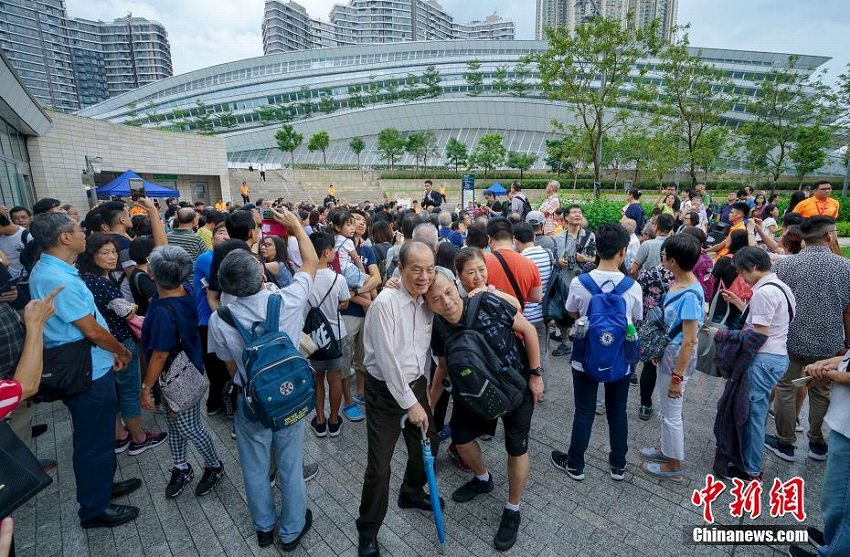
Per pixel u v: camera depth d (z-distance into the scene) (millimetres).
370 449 2549
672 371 3107
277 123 64625
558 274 4320
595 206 11234
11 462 1562
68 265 2605
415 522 2877
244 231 4012
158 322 2861
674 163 20484
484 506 2992
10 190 13445
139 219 6148
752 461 3086
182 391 2949
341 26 166125
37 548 2721
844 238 16469
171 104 76125
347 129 59594
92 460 2781
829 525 2246
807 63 58000
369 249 4820
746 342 2988
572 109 16172
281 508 2779
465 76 65062
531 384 2648
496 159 43125
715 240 7707
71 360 2547
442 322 2629
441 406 3686
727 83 21422
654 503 2994
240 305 2424
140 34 156000
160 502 3119
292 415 2346
